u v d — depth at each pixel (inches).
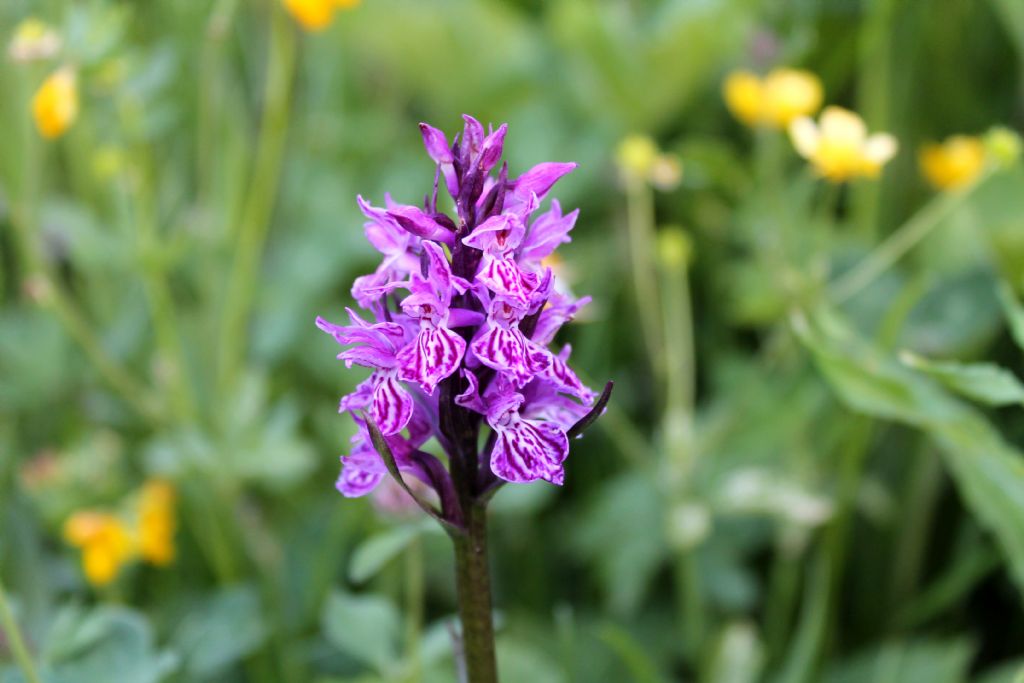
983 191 22.4
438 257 14.2
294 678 20.3
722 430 20.8
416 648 17.9
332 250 27.2
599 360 25.5
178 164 28.4
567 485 24.9
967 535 21.7
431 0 28.9
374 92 32.9
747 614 22.9
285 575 22.4
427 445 18.7
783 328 21.0
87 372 24.3
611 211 28.5
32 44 20.0
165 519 20.0
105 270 25.6
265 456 21.2
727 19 25.8
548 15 30.2
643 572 21.1
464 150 14.3
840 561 20.9
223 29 22.8
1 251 27.0
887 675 20.2
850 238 24.6
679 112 28.6
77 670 16.9
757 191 23.7
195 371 24.9
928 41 26.7
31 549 19.9
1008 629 22.5
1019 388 16.5
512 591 23.4
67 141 25.8
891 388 17.8
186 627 19.9
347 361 14.4
